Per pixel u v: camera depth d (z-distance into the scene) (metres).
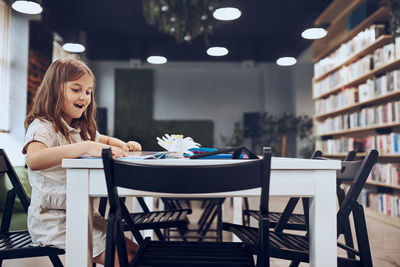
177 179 0.92
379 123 4.05
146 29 8.62
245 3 7.00
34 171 1.32
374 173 4.27
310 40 7.62
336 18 5.12
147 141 9.12
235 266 1.06
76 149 1.20
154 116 9.30
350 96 4.67
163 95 9.33
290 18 7.80
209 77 9.39
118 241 1.02
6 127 5.11
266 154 0.94
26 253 1.24
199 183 0.92
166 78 9.37
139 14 7.67
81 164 1.09
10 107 5.20
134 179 0.94
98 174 1.11
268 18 7.80
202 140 9.22
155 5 5.15
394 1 3.70
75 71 1.39
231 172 0.92
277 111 9.14
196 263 1.07
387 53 3.81
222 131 9.32
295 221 1.84
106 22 8.12
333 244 1.12
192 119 9.33
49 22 6.27
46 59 6.09
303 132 8.46
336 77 5.14
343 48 4.92
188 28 5.70
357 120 4.57
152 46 9.23
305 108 8.73
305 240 1.40
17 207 2.69
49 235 1.25
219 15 4.22
